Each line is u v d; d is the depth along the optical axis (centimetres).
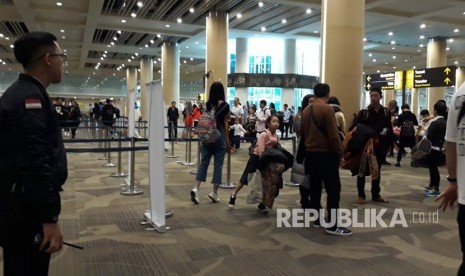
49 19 1989
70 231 443
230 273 334
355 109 957
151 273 333
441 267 350
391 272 338
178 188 684
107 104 1647
